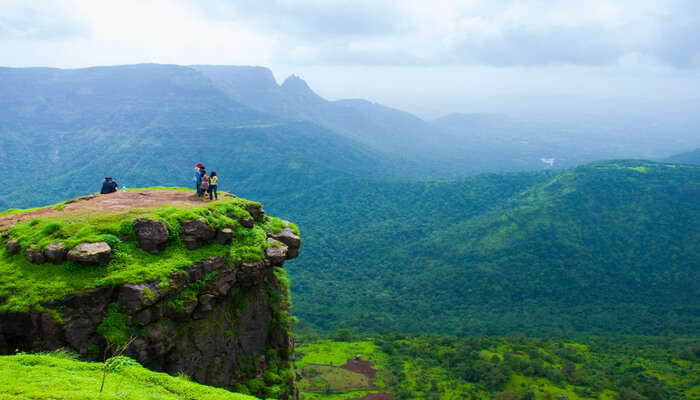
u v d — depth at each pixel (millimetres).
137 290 14953
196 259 17750
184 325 16922
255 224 23000
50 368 11469
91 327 14453
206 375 17734
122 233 16766
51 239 15898
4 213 20453
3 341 14031
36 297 14133
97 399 9836
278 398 20281
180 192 25875
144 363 15211
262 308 21641
